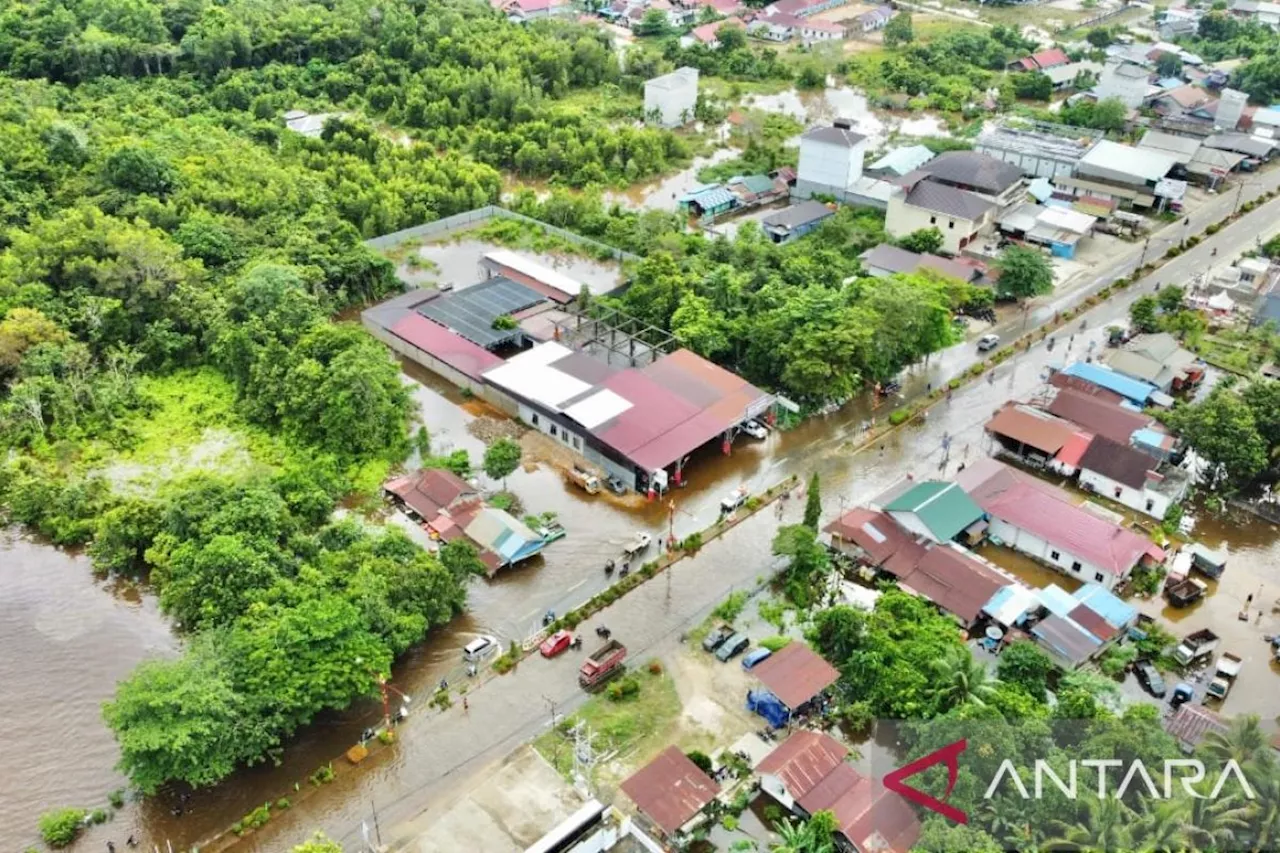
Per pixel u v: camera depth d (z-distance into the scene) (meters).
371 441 103.00
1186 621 86.44
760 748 73.19
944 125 197.00
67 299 118.38
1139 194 159.50
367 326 125.50
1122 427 104.75
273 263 126.00
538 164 174.25
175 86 185.75
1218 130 183.62
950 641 77.94
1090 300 134.25
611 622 84.44
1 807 69.56
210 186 141.62
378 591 78.06
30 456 102.81
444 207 154.62
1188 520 98.19
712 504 98.25
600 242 148.12
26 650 82.25
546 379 108.25
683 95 193.75
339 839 66.94
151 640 83.44
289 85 195.62
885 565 88.62
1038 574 90.75
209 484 89.50
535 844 60.91
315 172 156.62
